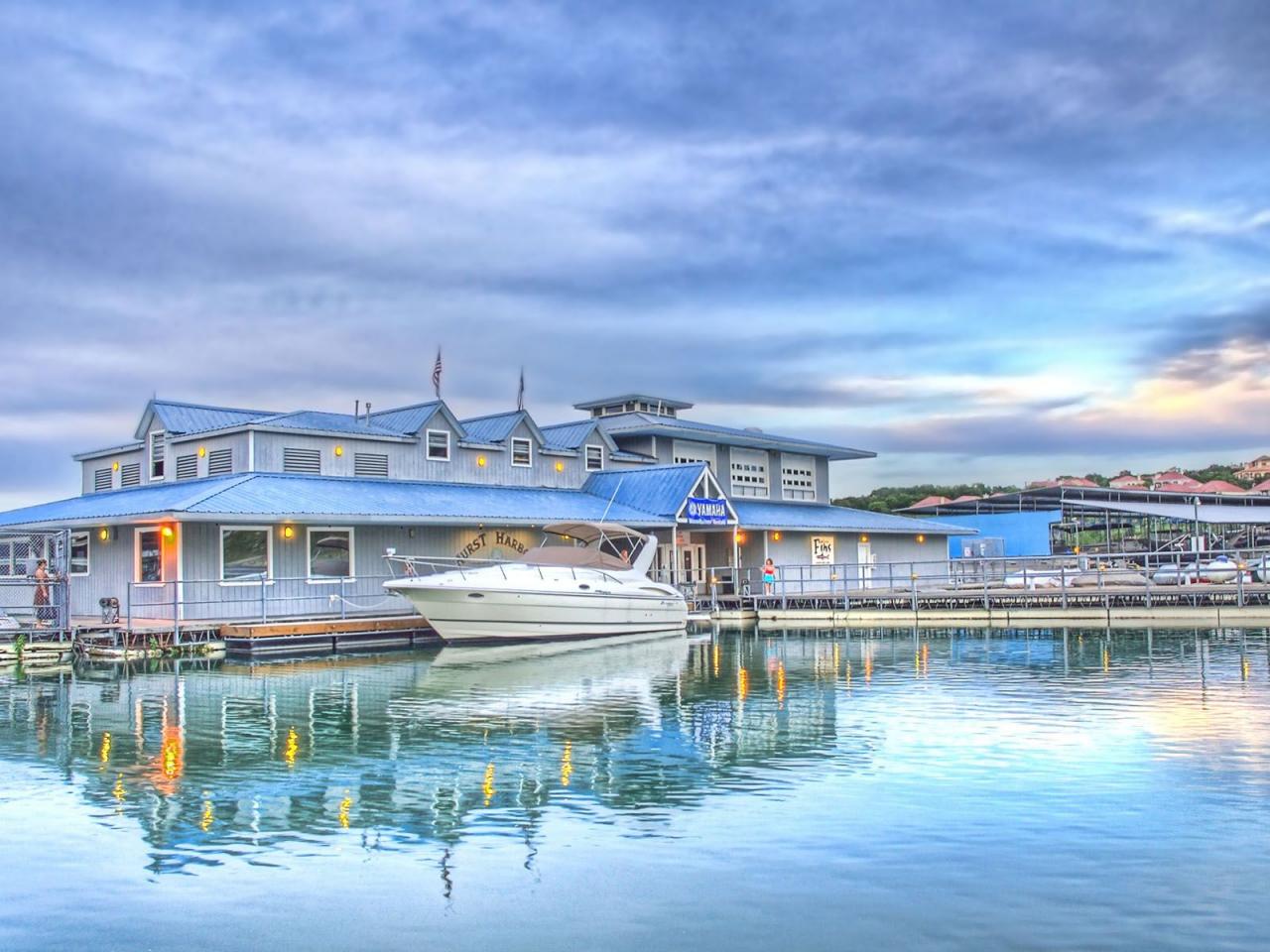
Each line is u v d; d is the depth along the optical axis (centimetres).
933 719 1708
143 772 1395
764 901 912
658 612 3494
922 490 12262
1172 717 1677
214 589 3047
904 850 1032
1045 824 1104
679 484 4259
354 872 1000
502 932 862
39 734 1662
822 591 4409
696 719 1753
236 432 3494
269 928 877
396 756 1479
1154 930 843
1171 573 4497
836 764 1394
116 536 3275
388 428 3981
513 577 3142
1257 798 1190
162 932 870
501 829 1123
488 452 4166
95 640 2803
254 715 1830
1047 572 4400
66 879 989
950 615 3903
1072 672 2267
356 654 2933
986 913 879
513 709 1878
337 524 3284
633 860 1020
